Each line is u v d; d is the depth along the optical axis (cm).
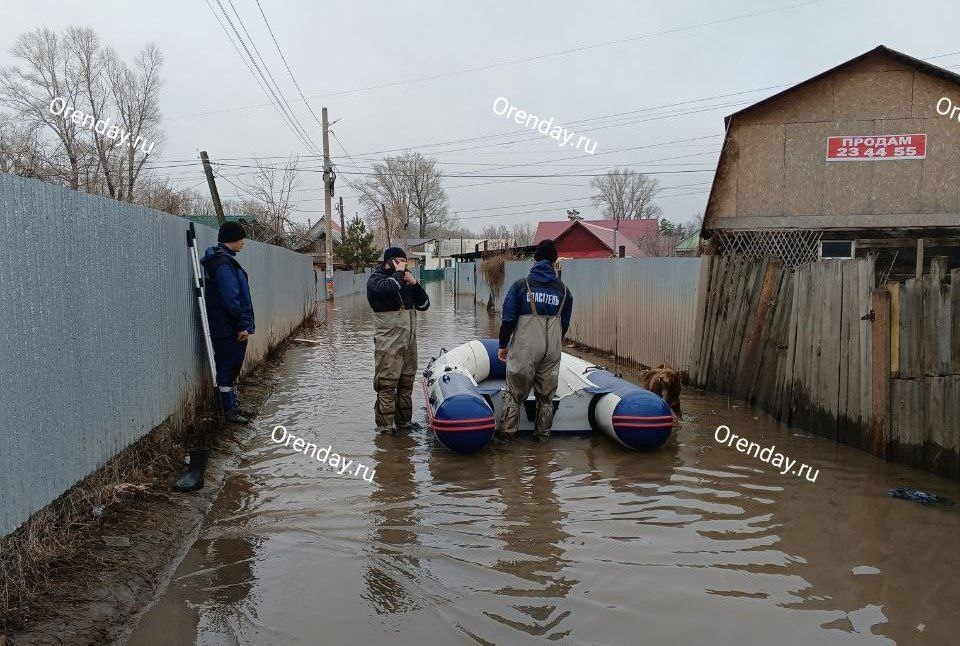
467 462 559
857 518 421
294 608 321
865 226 1113
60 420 348
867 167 1114
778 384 679
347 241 4944
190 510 436
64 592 307
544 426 626
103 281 411
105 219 418
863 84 1108
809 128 1126
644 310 995
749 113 1140
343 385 905
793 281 654
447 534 408
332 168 2892
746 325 744
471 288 3481
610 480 509
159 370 511
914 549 376
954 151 1088
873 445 540
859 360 554
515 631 299
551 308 606
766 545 386
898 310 514
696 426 658
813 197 1131
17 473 303
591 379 678
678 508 447
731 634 294
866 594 328
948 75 1065
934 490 464
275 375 987
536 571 357
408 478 517
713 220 1170
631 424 575
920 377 497
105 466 407
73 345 366
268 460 562
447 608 320
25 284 317
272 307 1195
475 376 756
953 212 1093
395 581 348
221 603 326
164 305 529
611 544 391
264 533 411
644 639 291
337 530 415
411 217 7988
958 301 460
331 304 2905
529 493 481
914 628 297
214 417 638
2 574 286
